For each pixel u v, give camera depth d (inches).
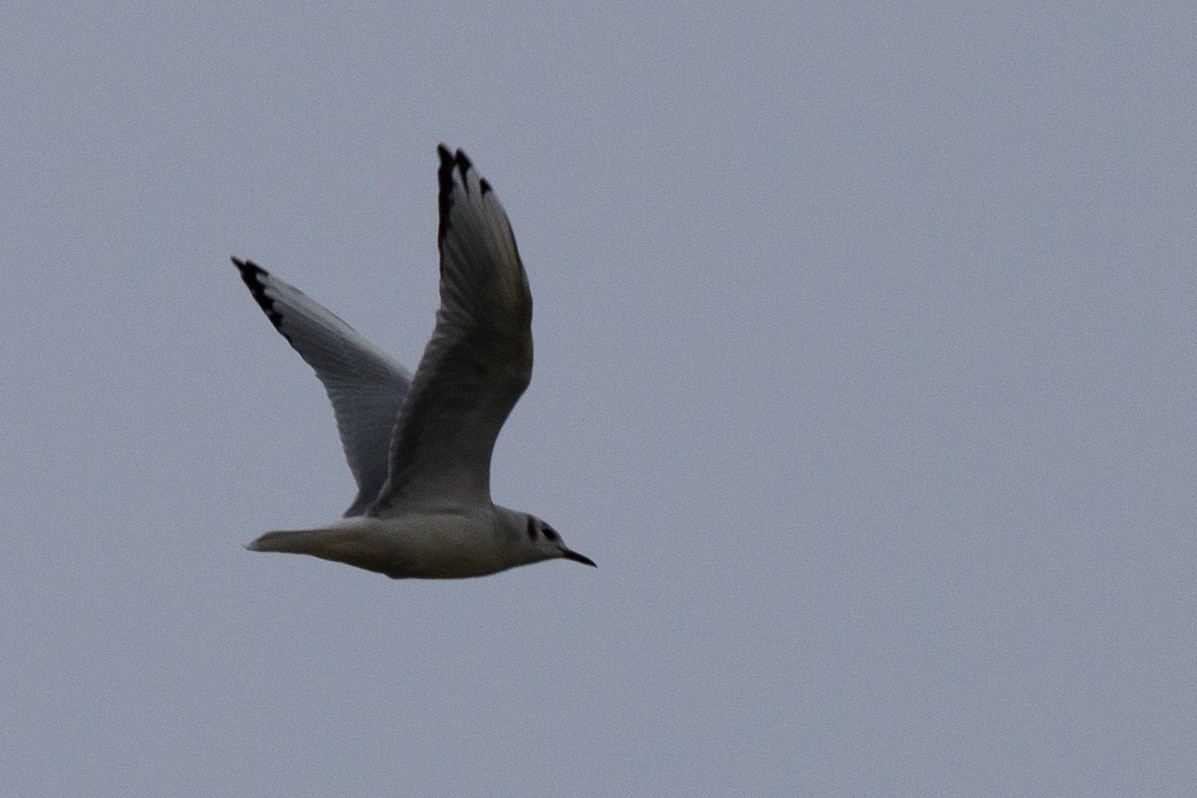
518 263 525.3
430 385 550.3
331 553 564.4
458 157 531.2
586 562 617.0
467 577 592.1
